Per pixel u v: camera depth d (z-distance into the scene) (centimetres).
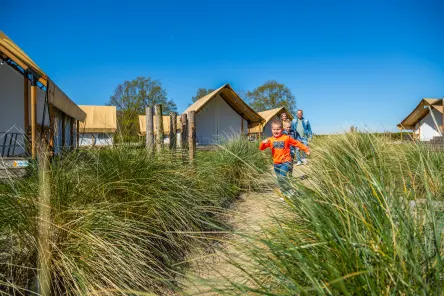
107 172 340
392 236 142
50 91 826
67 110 1130
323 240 146
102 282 231
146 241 296
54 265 229
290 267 156
